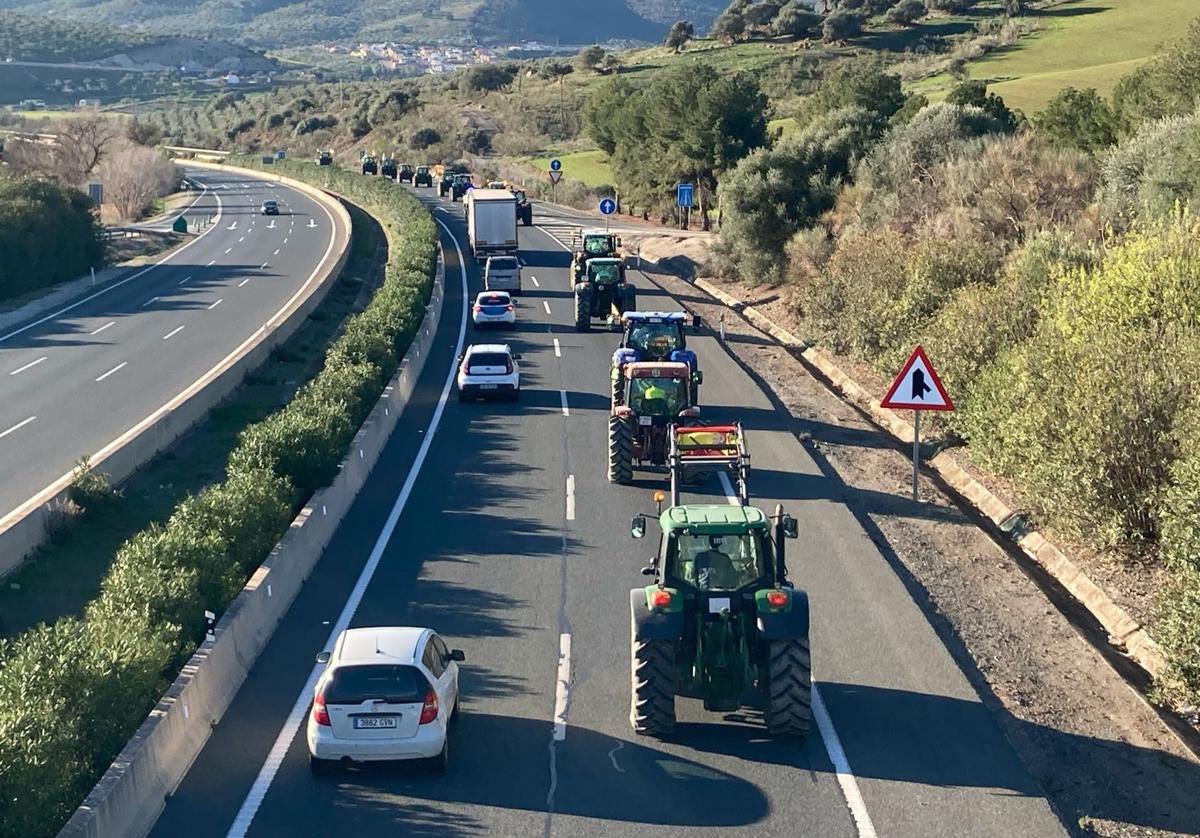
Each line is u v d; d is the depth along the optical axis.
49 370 38.16
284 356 41.22
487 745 13.05
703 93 82.19
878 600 17.44
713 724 13.62
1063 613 18.31
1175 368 20.14
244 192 124.81
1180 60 49.31
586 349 40.97
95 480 23.38
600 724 13.58
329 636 16.20
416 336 38.72
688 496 23.19
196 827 11.30
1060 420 21.53
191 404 31.56
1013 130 53.12
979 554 20.33
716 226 76.31
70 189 65.44
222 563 16.59
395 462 26.31
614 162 101.62
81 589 19.91
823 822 11.33
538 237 79.00
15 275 56.06
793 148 56.50
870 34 175.50
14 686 11.75
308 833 11.18
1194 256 23.70
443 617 16.92
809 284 44.47
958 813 11.51
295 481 21.80
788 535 13.91
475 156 151.00
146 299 54.81
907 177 48.16
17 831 9.90
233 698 14.20
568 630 16.44
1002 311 28.75
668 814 11.52
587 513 22.19
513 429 29.45
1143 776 12.78
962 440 28.39
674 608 12.95
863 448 28.00
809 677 12.89
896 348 35.31
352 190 114.00
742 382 34.66
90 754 11.74
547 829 11.23
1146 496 19.64
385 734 11.99
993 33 149.50
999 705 14.30
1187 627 15.08
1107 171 38.56
